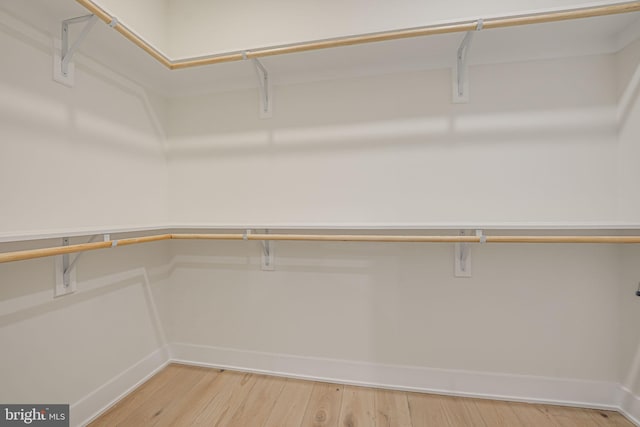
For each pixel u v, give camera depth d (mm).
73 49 1166
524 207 1399
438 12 1475
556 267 1381
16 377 1033
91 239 1296
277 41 1649
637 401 1224
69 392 1201
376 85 1541
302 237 1364
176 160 1795
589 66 1337
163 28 1767
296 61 1498
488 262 1438
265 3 1670
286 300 1640
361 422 1256
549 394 1375
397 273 1523
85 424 1246
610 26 1225
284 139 1650
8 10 1016
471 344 1453
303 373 1609
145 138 1636
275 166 1664
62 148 1197
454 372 1461
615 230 1326
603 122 1325
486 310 1440
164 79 1654
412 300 1509
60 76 1182
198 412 1322
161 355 1710
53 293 1148
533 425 1239
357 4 1558
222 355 1710
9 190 1018
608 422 1241
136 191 1573
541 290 1393
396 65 1509
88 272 1294
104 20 1072
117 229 1161
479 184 1439
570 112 1354
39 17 1104
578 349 1358
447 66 1463
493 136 1426
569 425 1232
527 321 1404
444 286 1479
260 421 1264
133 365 1519
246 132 1700
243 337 1689
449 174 1467
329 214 1596
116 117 1453
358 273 1562
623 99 1277
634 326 1252
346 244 1574
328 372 1580
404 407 1357
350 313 1568
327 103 1598
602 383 1329
